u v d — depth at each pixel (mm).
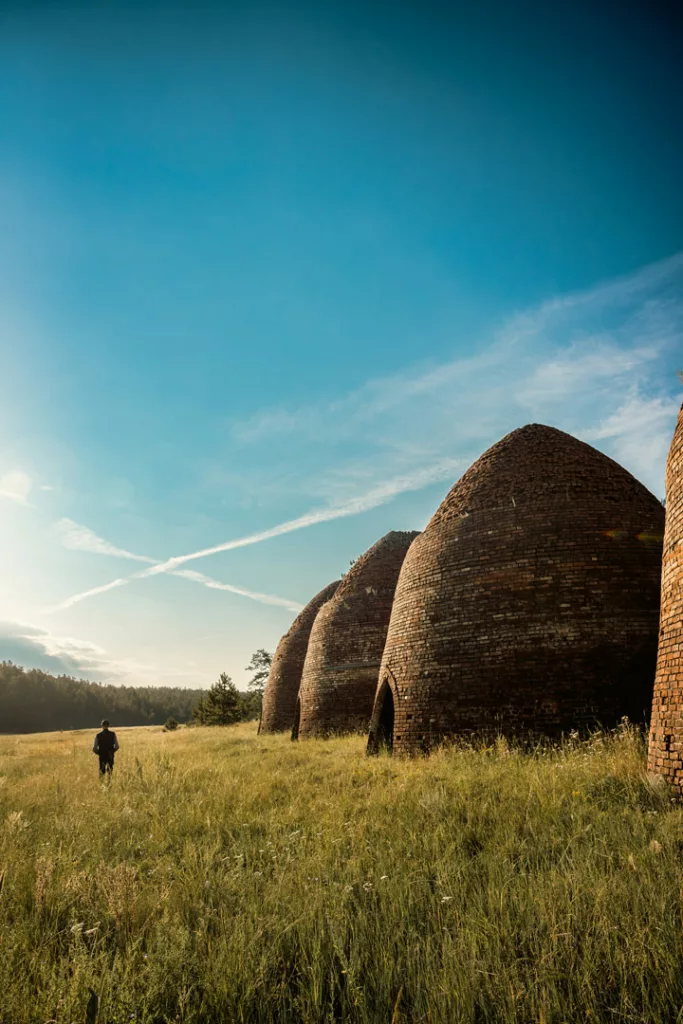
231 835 6625
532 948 3602
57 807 8617
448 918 4133
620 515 12836
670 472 8414
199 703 57438
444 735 12688
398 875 4930
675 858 4762
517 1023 3062
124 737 40844
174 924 4055
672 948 3475
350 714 23031
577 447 14656
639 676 11352
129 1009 3150
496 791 7629
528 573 12680
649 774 7574
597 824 5828
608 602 11953
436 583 14164
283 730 31375
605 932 3547
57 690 146000
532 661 11977
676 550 7809
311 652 25969
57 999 3178
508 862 5098
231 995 3344
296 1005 3322
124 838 6840
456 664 12992
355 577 25984
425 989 3354
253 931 3990
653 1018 3000
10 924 4395
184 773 11398
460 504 14828
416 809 7137
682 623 7320
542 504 13352
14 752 24000
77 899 4801
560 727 11289
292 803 8164
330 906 4359
